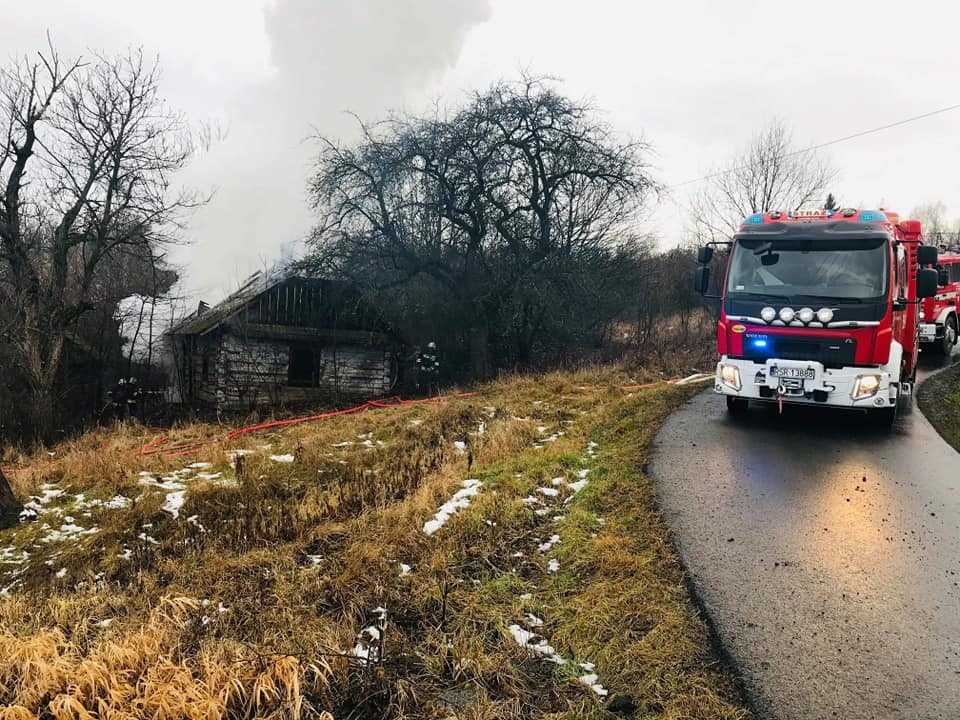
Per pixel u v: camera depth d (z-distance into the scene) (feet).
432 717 11.12
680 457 23.45
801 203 85.76
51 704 10.61
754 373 26.81
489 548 17.24
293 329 66.69
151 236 67.67
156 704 10.64
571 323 74.18
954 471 22.03
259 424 48.14
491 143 66.59
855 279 25.45
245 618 14.97
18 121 58.75
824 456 23.61
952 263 52.03
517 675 12.24
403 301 71.82
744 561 15.48
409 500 21.89
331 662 12.34
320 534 20.31
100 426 53.36
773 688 11.24
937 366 45.27
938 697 10.86
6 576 19.99
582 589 15.11
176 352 77.82
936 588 14.20
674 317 91.04
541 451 26.13
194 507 24.09
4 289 61.52
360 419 41.88
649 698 11.37
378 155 65.21
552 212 74.28
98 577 19.31
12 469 34.83
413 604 14.88
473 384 62.23
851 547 16.11
